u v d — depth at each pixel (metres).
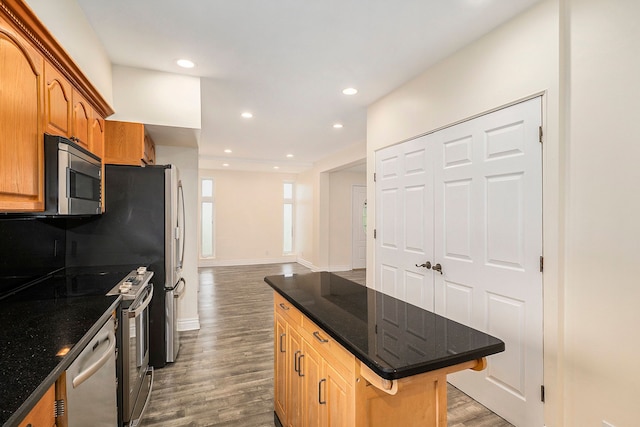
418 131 2.81
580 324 1.70
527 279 1.93
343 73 2.79
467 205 2.34
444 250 2.54
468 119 2.33
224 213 8.37
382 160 3.33
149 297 2.27
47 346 1.14
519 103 1.98
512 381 2.03
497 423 2.05
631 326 1.50
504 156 2.08
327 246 7.57
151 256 2.72
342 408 1.22
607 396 1.59
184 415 2.15
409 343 1.15
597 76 1.63
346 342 1.16
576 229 1.72
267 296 5.32
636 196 1.49
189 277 3.79
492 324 2.15
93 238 2.58
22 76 1.25
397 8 1.92
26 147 1.28
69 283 2.04
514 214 2.01
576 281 1.72
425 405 1.24
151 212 2.69
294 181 9.12
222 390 2.46
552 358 1.80
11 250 1.82
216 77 2.86
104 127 2.48
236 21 2.04
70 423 1.16
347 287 2.00
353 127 4.54
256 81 2.95
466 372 2.39
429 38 2.24
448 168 2.51
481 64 2.22
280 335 1.98
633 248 1.50
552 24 1.79
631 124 1.50
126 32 2.15
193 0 1.84
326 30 2.15
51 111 1.50
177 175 2.90
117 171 2.61
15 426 0.76
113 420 1.61
